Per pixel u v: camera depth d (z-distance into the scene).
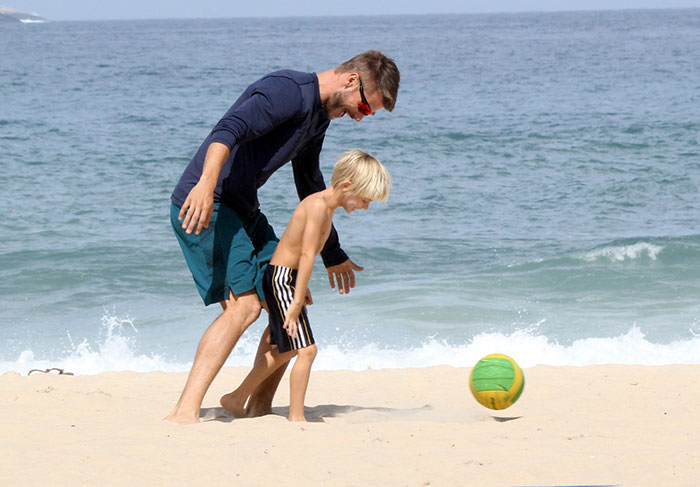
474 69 128.75
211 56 180.75
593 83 99.38
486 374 10.16
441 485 7.41
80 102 78.19
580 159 46.75
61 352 18.92
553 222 32.84
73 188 37.91
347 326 20.59
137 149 49.28
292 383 10.23
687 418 10.27
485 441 8.97
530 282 24.31
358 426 9.77
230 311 10.01
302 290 9.84
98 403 11.15
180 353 18.94
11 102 77.56
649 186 39.47
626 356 18.30
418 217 33.59
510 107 74.50
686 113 67.00
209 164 9.16
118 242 28.64
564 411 11.10
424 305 22.09
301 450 8.47
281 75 9.77
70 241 28.70
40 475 7.61
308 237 9.77
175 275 25.27
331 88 9.93
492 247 28.86
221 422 9.80
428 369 15.43
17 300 22.72
